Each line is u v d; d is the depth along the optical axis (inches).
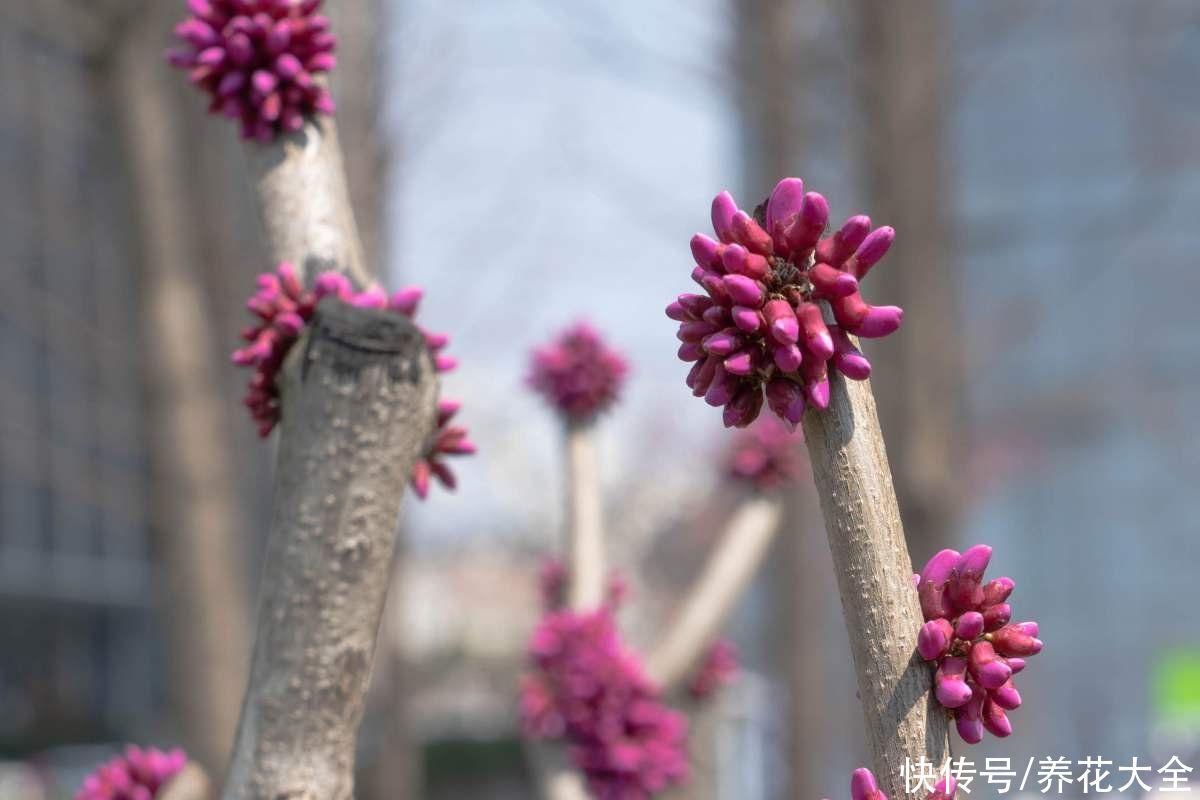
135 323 279.6
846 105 363.9
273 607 66.9
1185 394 837.2
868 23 348.8
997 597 57.9
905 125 345.7
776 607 412.5
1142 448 992.2
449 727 883.4
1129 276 851.4
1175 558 1018.1
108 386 348.5
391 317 69.4
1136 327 843.4
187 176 285.1
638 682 134.5
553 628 136.4
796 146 368.5
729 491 172.1
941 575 58.6
